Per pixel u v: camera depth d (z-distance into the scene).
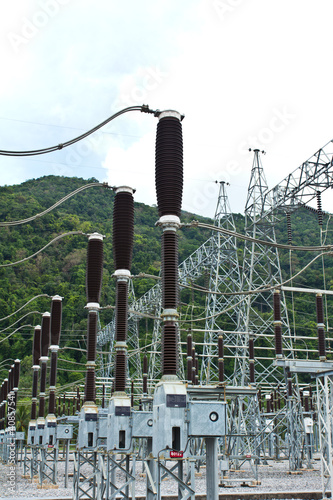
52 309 23.75
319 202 30.20
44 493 20.86
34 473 28.38
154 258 86.44
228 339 45.12
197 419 10.14
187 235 88.06
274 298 23.30
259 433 28.33
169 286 11.00
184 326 65.31
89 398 15.74
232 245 45.91
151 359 57.38
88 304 16.64
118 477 27.11
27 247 87.62
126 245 14.42
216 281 43.59
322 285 68.56
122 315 14.01
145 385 33.34
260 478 27.89
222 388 21.64
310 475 29.55
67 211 103.44
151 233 98.31
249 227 40.16
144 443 20.08
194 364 30.94
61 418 28.88
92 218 102.81
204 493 21.06
